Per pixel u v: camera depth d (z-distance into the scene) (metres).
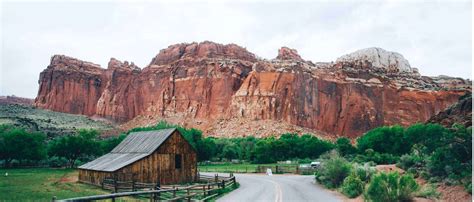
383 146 77.50
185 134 90.06
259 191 26.38
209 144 94.12
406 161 27.17
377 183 17.39
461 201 15.53
